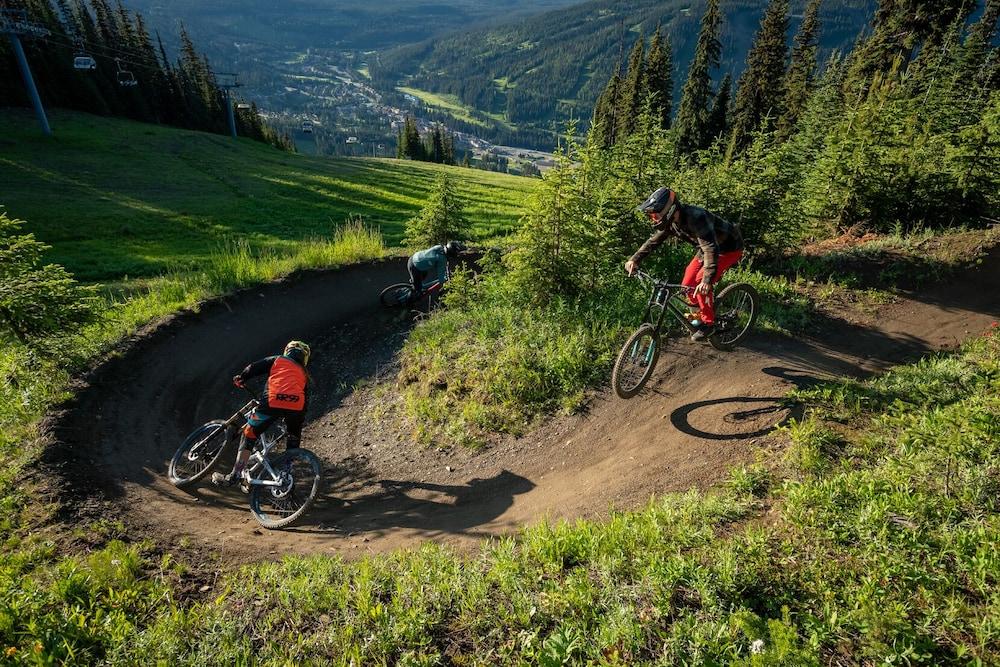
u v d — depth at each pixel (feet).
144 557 15.87
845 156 45.57
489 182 193.16
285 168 176.86
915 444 15.66
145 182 134.31
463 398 26.53
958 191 42.65
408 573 13.94
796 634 10.21
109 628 12.55
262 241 93.15
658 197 18.48
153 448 24.81
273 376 20.12
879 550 12.10
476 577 13.46
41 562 15.06
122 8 265.75
